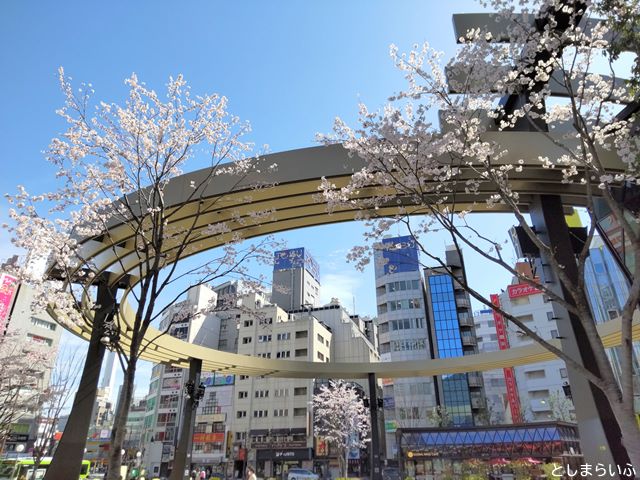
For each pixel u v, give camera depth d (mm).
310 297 75438
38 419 33438
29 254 10273
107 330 12953
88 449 65062
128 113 9758
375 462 26781
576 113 7477
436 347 51906
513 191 12055
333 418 46125
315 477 39719
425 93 9023
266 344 58094
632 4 6973
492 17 10773
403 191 9352
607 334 18422
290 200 12617
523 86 11211
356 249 9938
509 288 51281
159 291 8859
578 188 12141
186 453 21562
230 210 12711
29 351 25234
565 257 11398
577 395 10492
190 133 10336
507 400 48562
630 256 11492
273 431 52344
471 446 25219
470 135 8805
